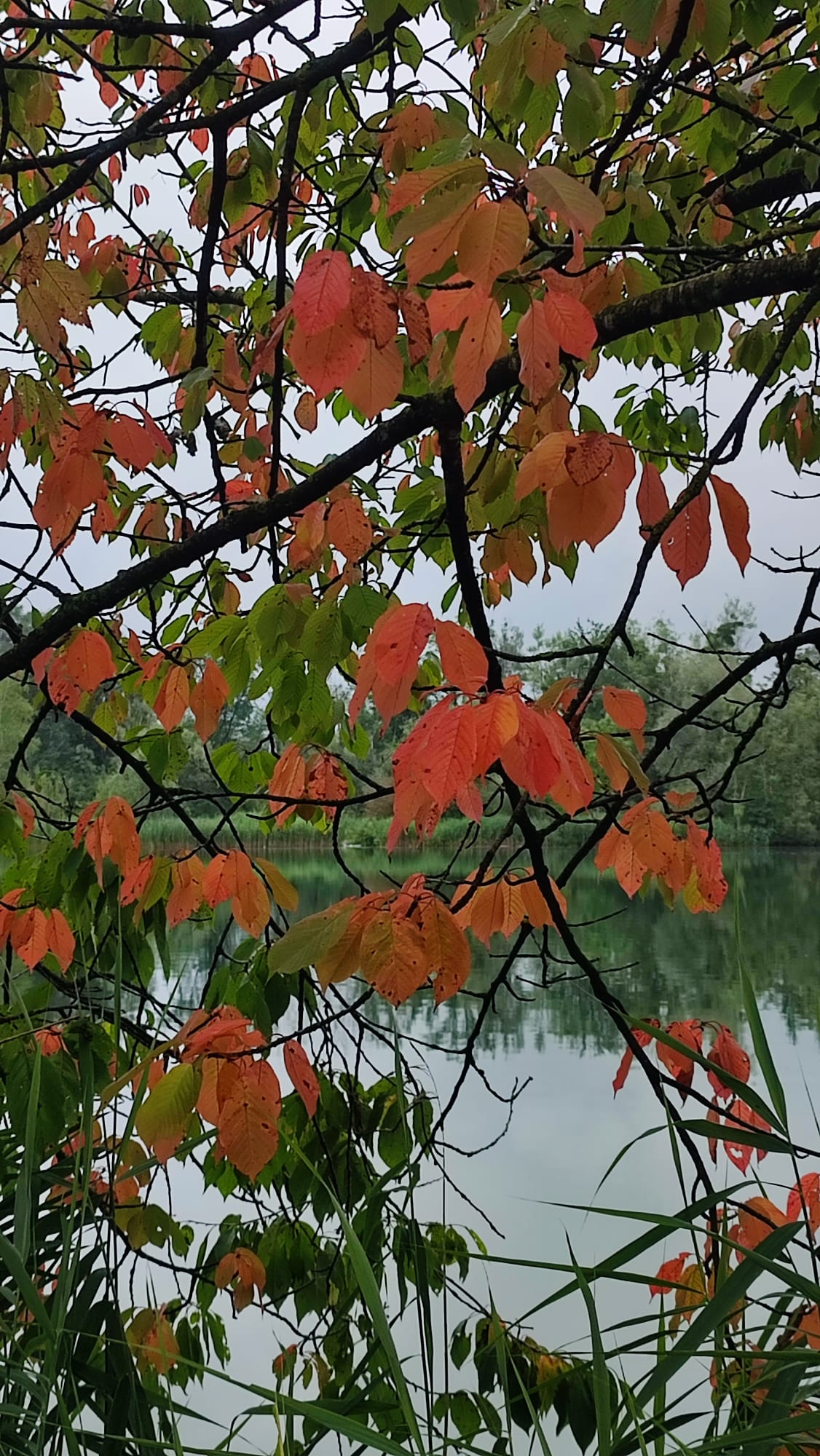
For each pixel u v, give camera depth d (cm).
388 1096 211
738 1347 117
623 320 159
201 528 232
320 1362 207
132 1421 122
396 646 104
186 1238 248
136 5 210
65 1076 167
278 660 208
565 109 142
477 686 104
